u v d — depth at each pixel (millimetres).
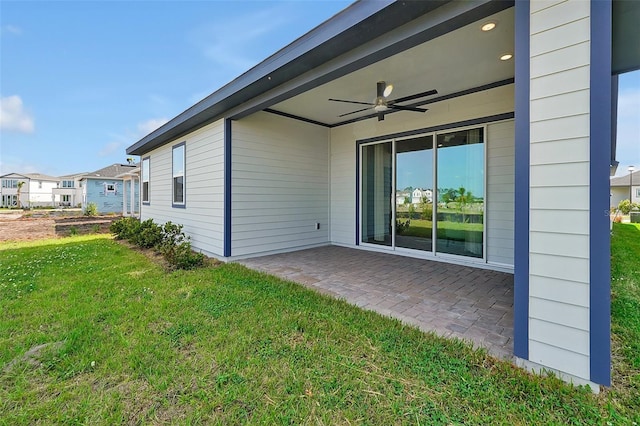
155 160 8828
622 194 28625
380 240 6340
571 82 1793
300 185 6570
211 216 5844
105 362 2125
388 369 2029
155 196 8852
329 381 1913
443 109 5180
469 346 2297
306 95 5082
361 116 6367
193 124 6125
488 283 3986
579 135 1770
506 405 1683
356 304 3217
